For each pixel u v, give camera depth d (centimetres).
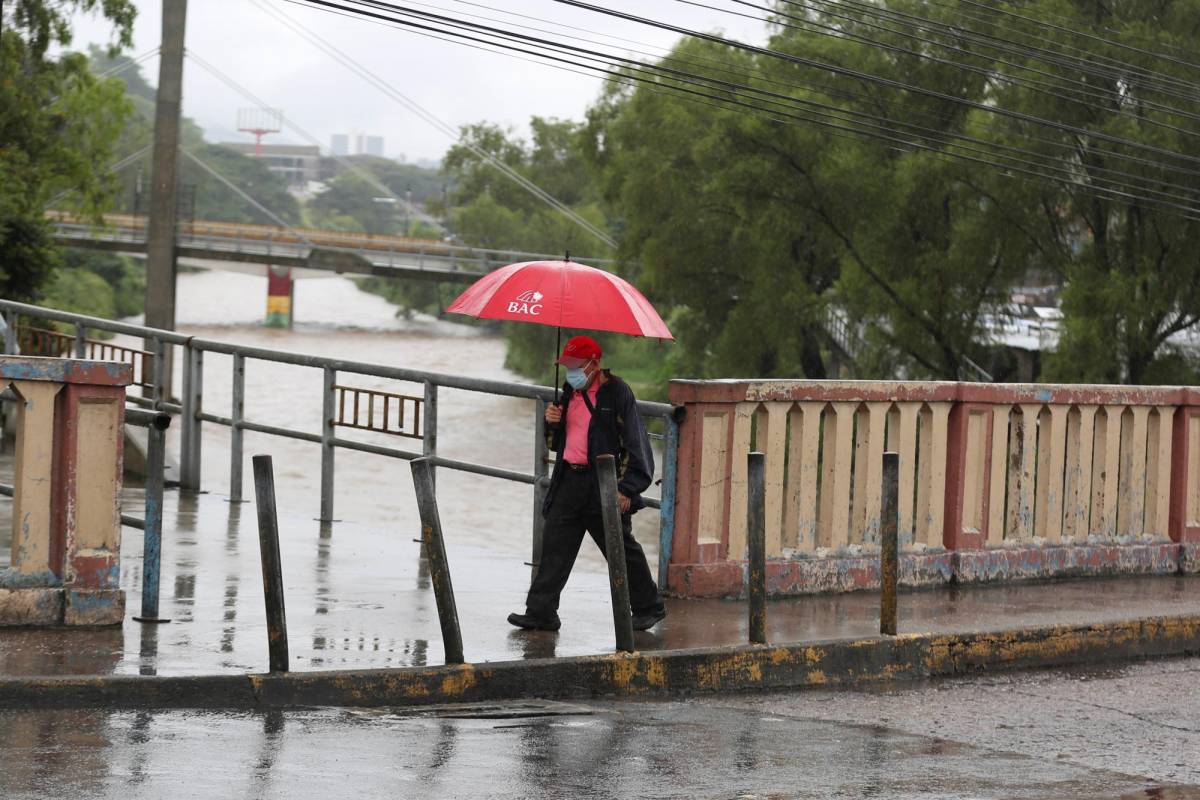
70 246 14062
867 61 8531
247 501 2830
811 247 9244
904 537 2248
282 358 2691
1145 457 2517
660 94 9844
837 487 2170
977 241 8119
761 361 9656
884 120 7869
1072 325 7550
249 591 1986
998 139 7819
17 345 3158
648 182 9712
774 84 8638
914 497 2284
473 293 1845
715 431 2075
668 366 12638
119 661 1545
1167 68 7525
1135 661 2031
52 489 1692
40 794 1159
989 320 8600
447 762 1320
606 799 1224
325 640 1712
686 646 1753
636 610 1855
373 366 2520
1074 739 1550
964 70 8375
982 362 8781
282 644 1516
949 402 2277
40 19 8188
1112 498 2469
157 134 8269
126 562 2170
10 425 3381
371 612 1895
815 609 2036
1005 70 7762
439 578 1598
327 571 2184
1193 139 7475
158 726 1396
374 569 2223
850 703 1681
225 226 17025
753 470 1750
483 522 7350
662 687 1681
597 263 16238
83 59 8606
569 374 1814
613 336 15988
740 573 2089
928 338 8450
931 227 8556
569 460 1822
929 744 1489
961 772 1376
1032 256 8319
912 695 1744
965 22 8194
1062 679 1884
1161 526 2531
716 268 10025
